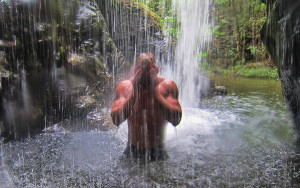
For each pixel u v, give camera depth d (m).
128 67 5.18
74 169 2.16
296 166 2.12
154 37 6.53
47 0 3.72
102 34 4.79
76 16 4.36
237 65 10.05
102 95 4.23
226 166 2.15
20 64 3.37
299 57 2.32
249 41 10.11
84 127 3.27
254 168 2.10
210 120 3.52
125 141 2.80
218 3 8.50
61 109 3.62
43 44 3.66
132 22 6.30
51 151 2.55
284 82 2.96
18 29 3.39
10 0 3.32
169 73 6.57
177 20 7.95
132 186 1.88
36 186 1.90
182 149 2.52
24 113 3.26
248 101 4.80
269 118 3.55
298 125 2.90
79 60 4.17
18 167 2.21
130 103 2.18
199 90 5.69
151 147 2.43
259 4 8.91
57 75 3.82
